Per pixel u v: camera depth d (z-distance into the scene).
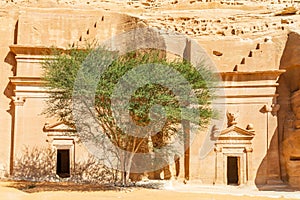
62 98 23.30
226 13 33.78
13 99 28.44
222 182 27.17
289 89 28.17
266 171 26.98
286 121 27.41
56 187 23.11
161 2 36.94
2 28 29.72
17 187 22.69
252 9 34.53
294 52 27.44
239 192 23.75
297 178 26.08
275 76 27.80
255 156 27.30
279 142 27.48
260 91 27.95
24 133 28.02
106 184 25.03
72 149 28.19
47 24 30.11
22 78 28.31
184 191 22.78
